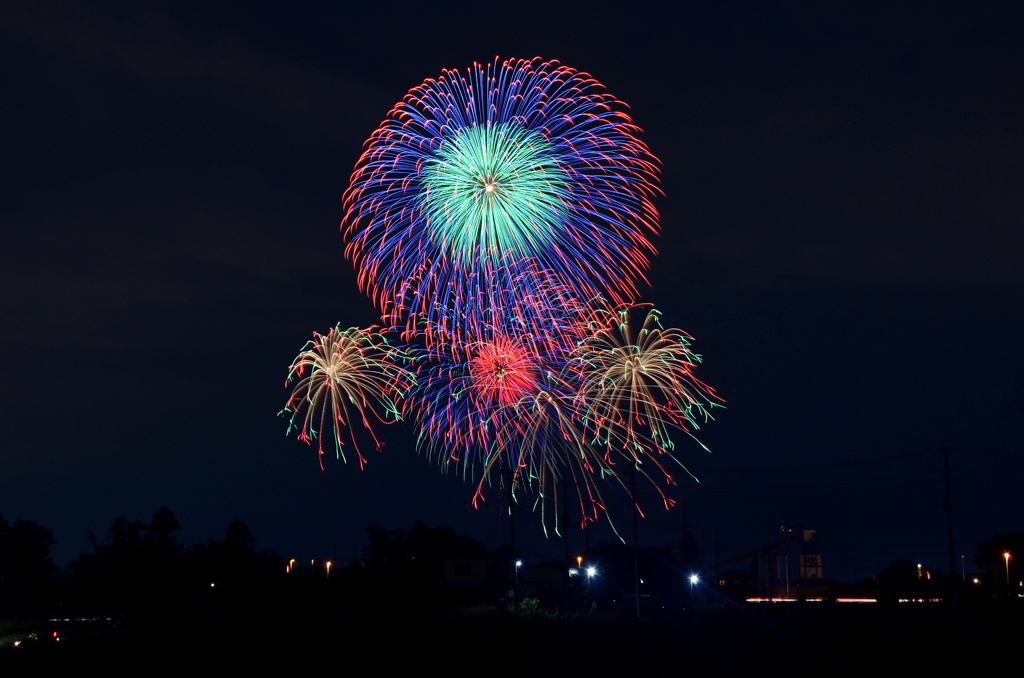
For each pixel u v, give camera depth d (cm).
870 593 10031
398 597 6312
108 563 7025
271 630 5300
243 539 7425
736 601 9381
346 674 3866
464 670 3916
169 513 7362
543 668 3938
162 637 5109
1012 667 3775
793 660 4059
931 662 3925
